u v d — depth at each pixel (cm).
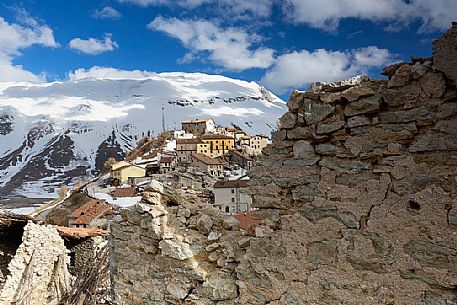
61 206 5578
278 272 560
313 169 533
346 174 501
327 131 518
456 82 416
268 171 584
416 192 443
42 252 1633
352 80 502
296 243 544
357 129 493
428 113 438
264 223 585
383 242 465
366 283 477
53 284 1641
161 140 10069
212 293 626
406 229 448
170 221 717
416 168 445
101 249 1988
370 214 477
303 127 547
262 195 588
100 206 4503
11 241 2073
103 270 1708
